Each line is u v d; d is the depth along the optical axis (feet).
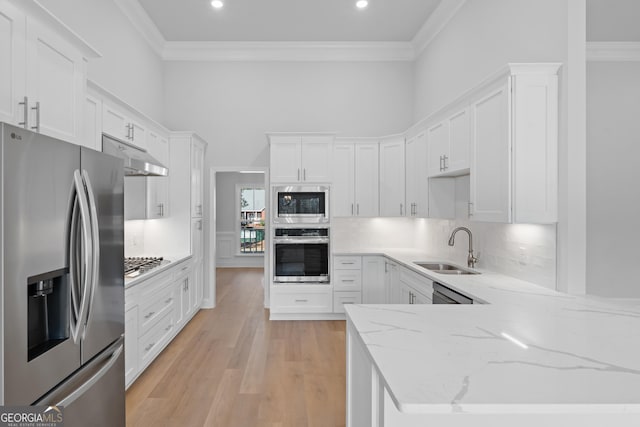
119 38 12.23
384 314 5.60
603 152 8.60
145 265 11.03
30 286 4.81
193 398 8.61
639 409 2.92
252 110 16.80
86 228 5.15
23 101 5.03
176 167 14.49
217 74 16.74
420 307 6.07
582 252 7.25
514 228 9.01
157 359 10.85
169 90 16.63
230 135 16.79
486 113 8.31
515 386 3.23
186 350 11.57
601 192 8.60
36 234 4.44
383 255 14.87
